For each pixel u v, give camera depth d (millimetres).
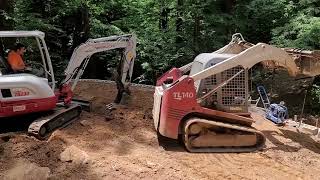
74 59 9516
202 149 8016
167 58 15469
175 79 9109
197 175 6863
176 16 16266
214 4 15938
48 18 15695
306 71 8750
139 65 16969
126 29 17453
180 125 8023
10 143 7578
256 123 9969
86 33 16828
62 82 9359
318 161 7793
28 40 12203
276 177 6957
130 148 7840
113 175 6578
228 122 8258
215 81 8273
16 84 7996
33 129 7961
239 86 8359
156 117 8312
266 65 9789
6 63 8508
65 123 8930
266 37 16656
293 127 9883
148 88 12859
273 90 14625
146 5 16703
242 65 8133
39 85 8250
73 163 6953
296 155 8008
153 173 6707
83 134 8359
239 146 8188
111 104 10414
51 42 16688
